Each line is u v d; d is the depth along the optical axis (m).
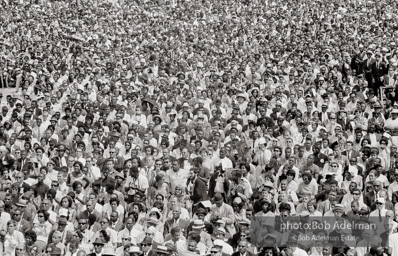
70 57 68.75
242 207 30.94
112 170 35.03
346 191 32.12
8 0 88.38
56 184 33.41
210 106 48.03
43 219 30.20
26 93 54.22
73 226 30.28
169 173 35.28
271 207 29.80
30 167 37.22
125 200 33.09
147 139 39.31
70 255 28.39
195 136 40.38
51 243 28.67
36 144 39.09
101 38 74.81
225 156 36.69
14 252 29.12
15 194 32.84
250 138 40.19
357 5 83.19
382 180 35.12
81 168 35.19
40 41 73.88
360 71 56.00
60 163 37.38
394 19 76.56
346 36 68.69
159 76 56.22
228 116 46.84
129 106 46.19
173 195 32.31
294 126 42.44
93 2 90.44
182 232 30.09
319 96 47.91
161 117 44.50
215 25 79.44
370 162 36.00
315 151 36.59
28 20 82.38
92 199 31.00
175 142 39.91
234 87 50.84
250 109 45.12
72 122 43.00
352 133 42.09
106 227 29.59
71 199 31.03
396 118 42.78
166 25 80.00
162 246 27.47
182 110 45.09
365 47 60.50
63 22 81.25
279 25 77.50
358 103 44.00
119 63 62.03
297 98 48.00
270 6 85.44
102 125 43.12
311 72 54.66
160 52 67.12
